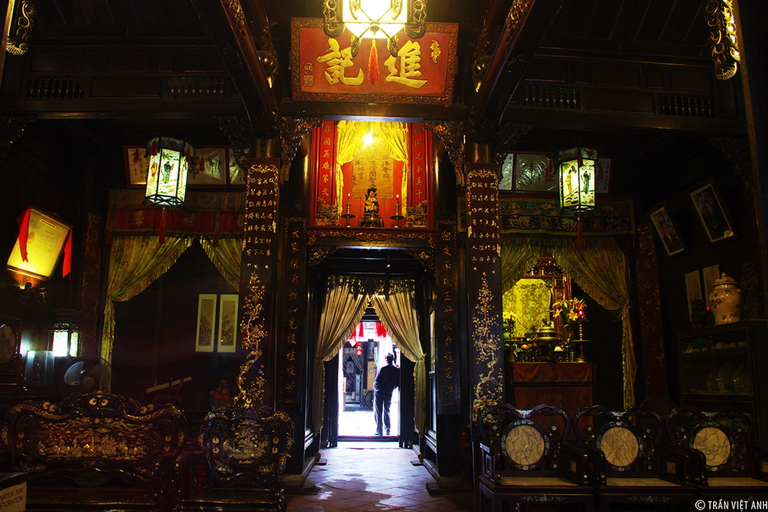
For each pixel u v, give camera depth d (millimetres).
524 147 9016
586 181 6949
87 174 8656
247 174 5844
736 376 6824
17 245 6945
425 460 9141
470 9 6246
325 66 5867
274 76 5762
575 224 8773
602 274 8867
